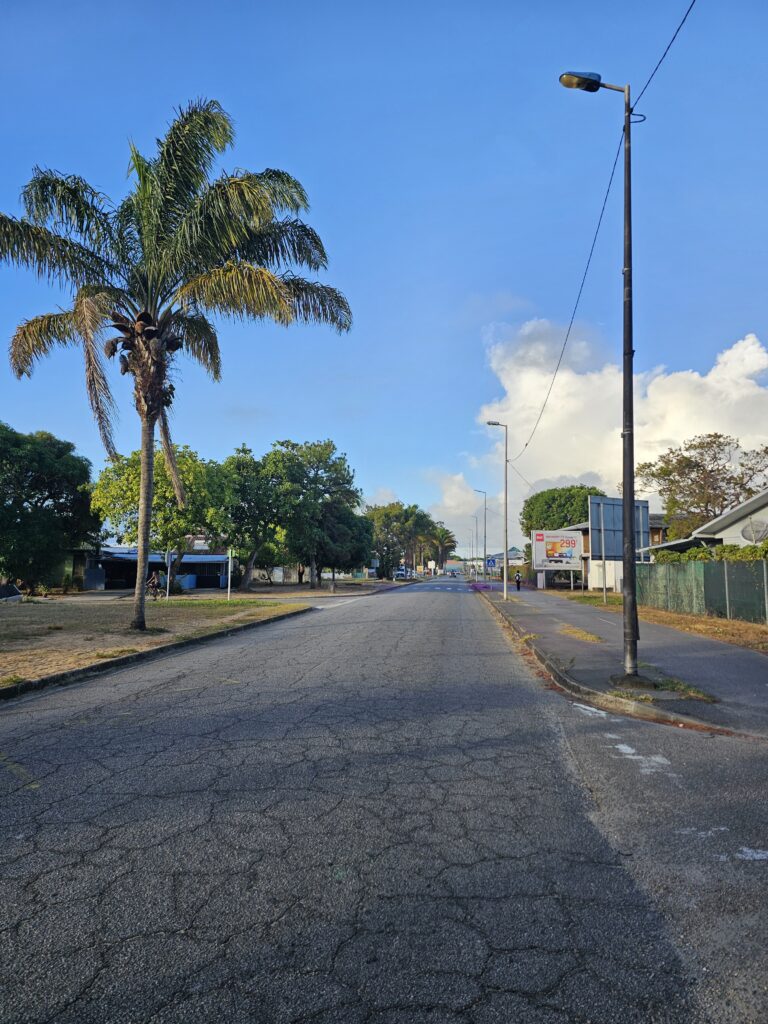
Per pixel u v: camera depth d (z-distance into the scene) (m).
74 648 12.25
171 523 36.09
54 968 2.65
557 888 3.33
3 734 6.31
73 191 13.70
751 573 18.61
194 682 9.25
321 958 2.71
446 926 2.96
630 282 9.09
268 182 13.78
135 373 14.92
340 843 3.84
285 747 5.84
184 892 3.25
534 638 14.46
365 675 9.88
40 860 3.60
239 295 13.35
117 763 5.35
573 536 51.47
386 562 100.75
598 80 9.13
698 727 6.93
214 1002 2.44
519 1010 2.41
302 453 53.06
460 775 5.13
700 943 2.85
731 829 4.12
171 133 13.71
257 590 52.38
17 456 41.28
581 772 5.29
